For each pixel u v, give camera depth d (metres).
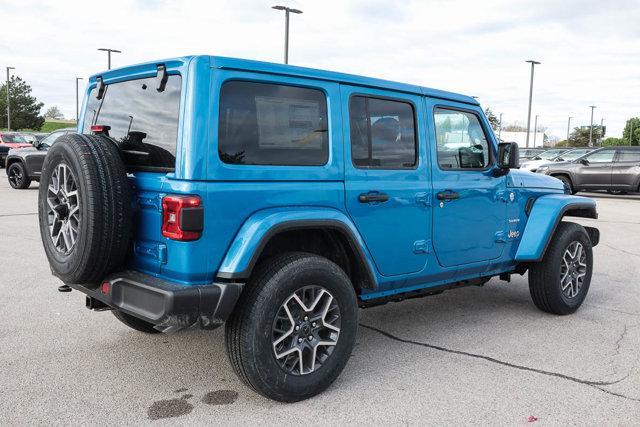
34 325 4.81
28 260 7.16
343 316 3.61
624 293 6.39
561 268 5.40
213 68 3.18
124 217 3.22
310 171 3.56
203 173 3.11
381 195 3.93
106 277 3.40
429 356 4.33
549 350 4.49
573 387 3.79
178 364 4.05
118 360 4.10
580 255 5.54
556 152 25.94
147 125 3.42
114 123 3.74
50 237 3.56
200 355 4.23
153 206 3.28
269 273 3.32
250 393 3.62
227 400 3.52
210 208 3.13
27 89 69.06
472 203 4.66
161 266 3.24
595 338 4.80
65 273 3.35
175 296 3.02
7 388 3.61
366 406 3.47
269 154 3.40
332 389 3.70
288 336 3.44
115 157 3.28
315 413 3.37
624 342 4.71
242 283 3.29
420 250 4.27
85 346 4.36
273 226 3.29
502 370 4.07
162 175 3.25
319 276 3.46
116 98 3.77
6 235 8.92
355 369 4.05
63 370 3.91
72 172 3.23
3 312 5.14
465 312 5.55
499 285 6.72
